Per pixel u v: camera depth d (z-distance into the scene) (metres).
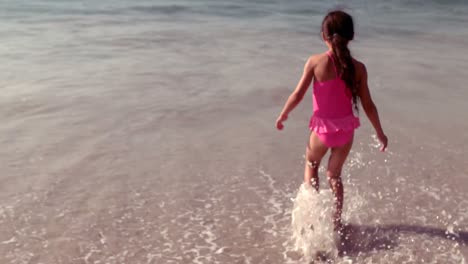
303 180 5.15
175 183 5.04
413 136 6.19
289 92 7.66
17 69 8.40
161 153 5.65
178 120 6.54
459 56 10.21
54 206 4.60
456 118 6.79
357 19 14.04
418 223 4.44
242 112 6.86
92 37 10.81
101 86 7.70
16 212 4.48
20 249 4.01
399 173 5.29
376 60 9.67
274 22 13.13
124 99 7.20
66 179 5.05
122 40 10.62
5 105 6.81
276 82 8.11
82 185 4.96
